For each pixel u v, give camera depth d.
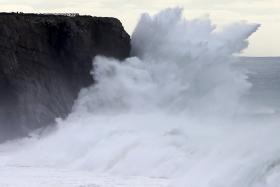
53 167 102.50
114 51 149.62
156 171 93.50
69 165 103.06
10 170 99.38
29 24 141.75
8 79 134.62
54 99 139.00
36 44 141.62
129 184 87.25
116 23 151.00
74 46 143.88
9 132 131.38
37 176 93.75
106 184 87.38
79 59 144.12
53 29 144.25
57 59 144.12
